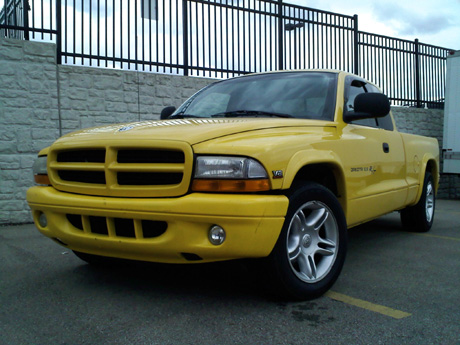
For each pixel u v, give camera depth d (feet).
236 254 8.93
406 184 16.56
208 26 28.02
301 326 8.74
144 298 10.36
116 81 24.53
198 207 8.76
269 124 10.54
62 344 7.99
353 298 10.49
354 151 12.57
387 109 12.64
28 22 22.67
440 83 43.83
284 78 14.52
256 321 8.98
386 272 12.86
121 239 9.61
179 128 10.06
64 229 10.51
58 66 22.93
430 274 12.66
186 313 9.41
